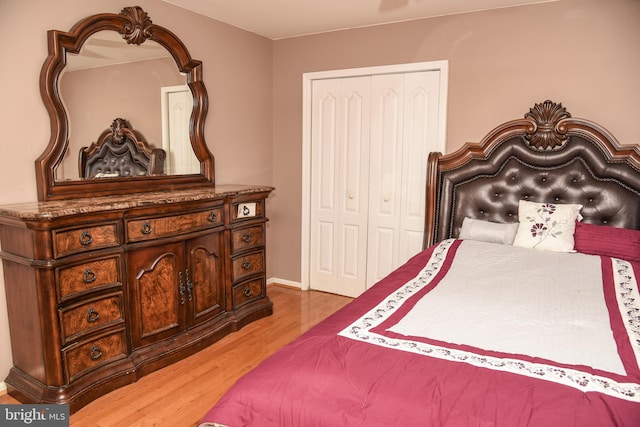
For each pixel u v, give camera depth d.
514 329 1.69
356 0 3.03
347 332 1.66
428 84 3.52
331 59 3.86
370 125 3.81
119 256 2.38
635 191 2.73
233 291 3.24
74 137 2.55
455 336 1.63
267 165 4.22
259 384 1.38
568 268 2.42
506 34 3.14
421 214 3.68
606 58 2.87
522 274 2.37
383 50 3.61
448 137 3.44
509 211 3.11
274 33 3.91
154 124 3.03
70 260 2.14
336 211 4.09
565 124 2.89
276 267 4.45
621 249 2.58
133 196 2.69
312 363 1.43
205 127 3.50
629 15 2.78
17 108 2.34
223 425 1.33
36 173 2.43
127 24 2.77
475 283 2.27
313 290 4.30
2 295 2.35
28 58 2.36
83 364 2.27
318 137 4.08
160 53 3.04
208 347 2.99
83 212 2.15
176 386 2.49
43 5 2.40
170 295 2.71
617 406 1.17
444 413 1.17
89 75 2.61
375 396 1.25
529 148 3.02
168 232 2.64
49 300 2.09
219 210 3.04
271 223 4.38
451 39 3.34
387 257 3.88
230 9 3.24
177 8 3.17
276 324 3.42
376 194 3.86
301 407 1.28
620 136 2.88
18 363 2.36
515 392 1.23
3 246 2.28
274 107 4.21
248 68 3.87
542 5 3.01
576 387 1.26
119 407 2.28
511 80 3.16
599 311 1.88
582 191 2.87
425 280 2.36
